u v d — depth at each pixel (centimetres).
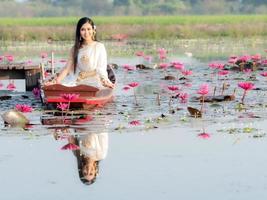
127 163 1021
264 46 3719
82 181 935
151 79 2103
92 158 1052
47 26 4959
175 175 954
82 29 1622
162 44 3938
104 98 1549
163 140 1169
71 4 15812
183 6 14762
